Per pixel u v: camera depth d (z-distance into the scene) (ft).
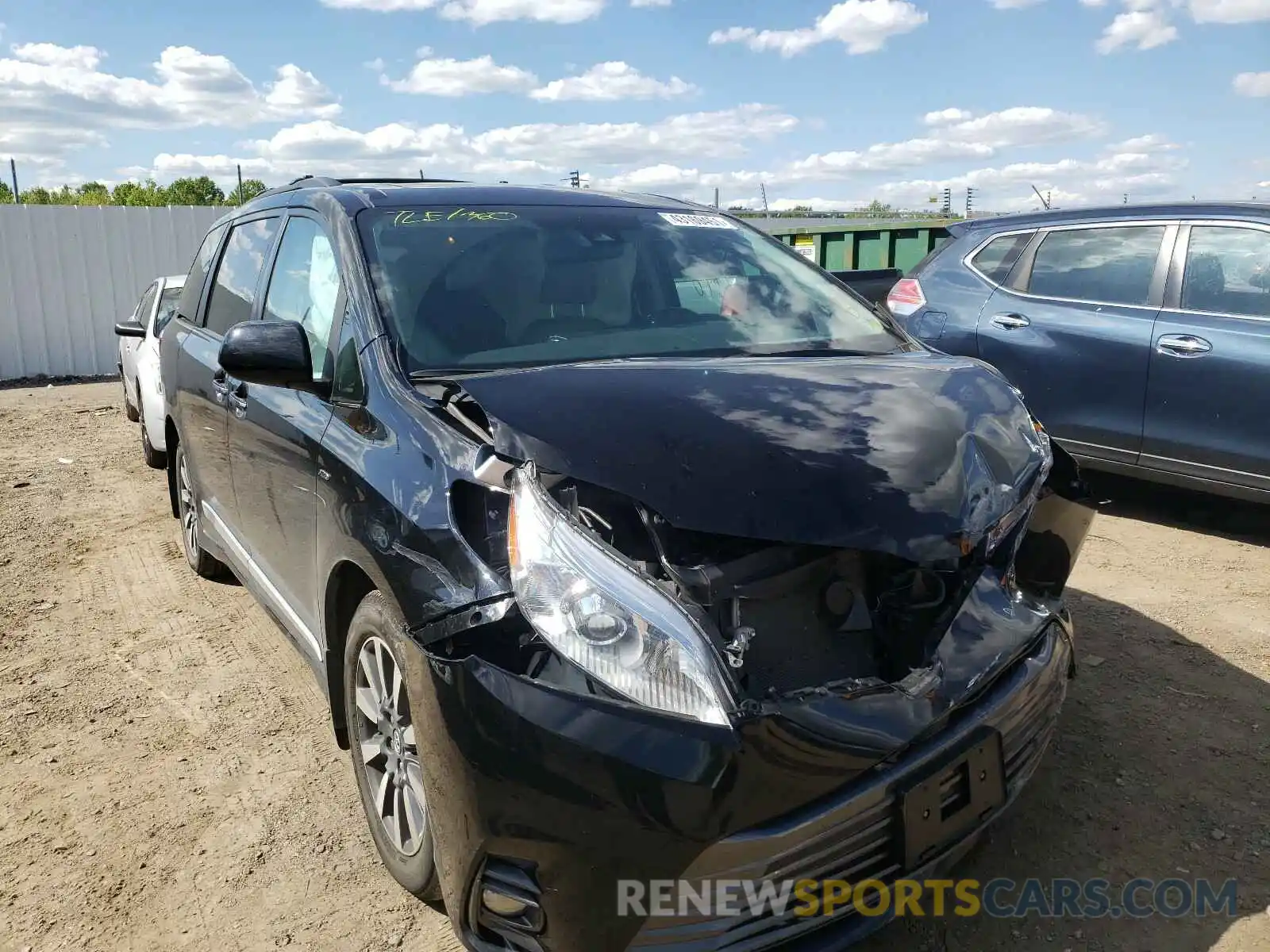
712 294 10.96
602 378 8.21
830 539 6.74
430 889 8.02
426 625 6.96
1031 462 8.34
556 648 6.36
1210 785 9.82
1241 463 16.15
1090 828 9.23
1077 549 9.27
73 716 12.12
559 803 6.16
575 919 6.31
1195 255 16.97
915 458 7.49
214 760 11.05
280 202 12.79
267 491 10.94
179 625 15.01
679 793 5.98
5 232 44.06
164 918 8.47
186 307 16.12
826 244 36.35
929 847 6.76
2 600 16.21
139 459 27.30
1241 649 12.82
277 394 10.65
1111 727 10.96
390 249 9.98
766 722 6.20
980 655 7.20
